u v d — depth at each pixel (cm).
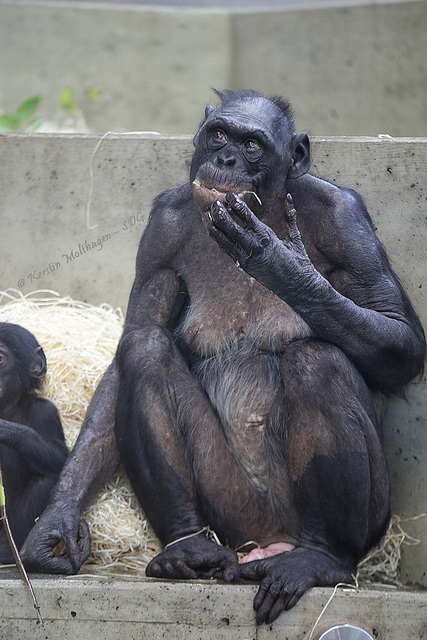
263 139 670
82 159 976
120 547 754
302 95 1705
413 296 863
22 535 757
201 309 743
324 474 661
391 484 827
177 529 694
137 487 705
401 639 622
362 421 669
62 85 1767
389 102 1647
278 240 633
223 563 662
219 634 622
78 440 739
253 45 1753
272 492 714
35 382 832
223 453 720
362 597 627
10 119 1430
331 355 672
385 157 877
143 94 1783
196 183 665
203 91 1783
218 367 736
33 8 1762
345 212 723
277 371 727
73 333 921
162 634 621
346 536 673
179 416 712
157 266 764
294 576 635
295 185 727
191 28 1781
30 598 625
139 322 768
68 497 708
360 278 717
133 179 970
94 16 1775
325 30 1686
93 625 622
